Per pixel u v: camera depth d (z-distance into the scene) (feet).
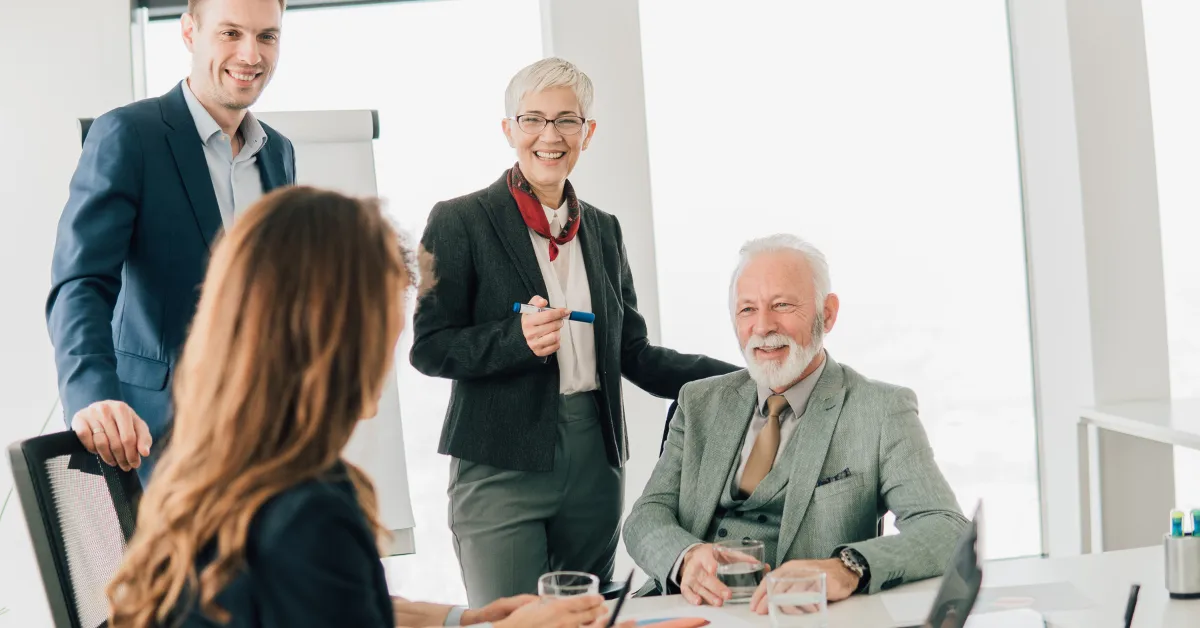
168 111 7.39
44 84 10.18
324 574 3.28
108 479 5.21
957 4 12.27
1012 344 12.59
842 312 12.35
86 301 6.59
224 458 3.35
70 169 10.24
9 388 10.14
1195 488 12.09
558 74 8.02
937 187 12.36
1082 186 11.73
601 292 8.28
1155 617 5.19
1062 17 11.69
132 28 10.56
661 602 5.80
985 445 12.64
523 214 8.09
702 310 12.00
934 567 6.02
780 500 6.86
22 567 10.07
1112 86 11.73
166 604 3.32
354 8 11.38
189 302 7.20
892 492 6.69
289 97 11.33
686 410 7.54
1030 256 12.43
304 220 3.46
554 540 8.18
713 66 11.91
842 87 12.13
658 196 11.89
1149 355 11.93
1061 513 12.39
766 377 7.04
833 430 6.90
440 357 7.77
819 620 4.76
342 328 3.40
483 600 7.99
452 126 11.57
